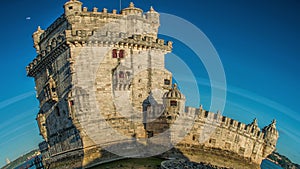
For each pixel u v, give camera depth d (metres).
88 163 54.62
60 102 59.59
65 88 57.94
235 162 60.41
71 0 59.69
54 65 61.31
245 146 61.94
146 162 55.94
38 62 66.31
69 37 55.19
